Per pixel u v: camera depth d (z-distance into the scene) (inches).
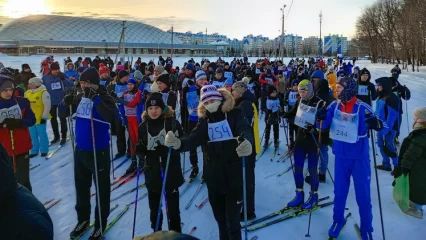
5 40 2721.5
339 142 144.5
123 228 158.9
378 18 2156.7
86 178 150.3
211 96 117.1
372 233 153.6
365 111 139.1
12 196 56.9
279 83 438.9
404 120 419.5
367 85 290.8
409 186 159.9
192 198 192.5
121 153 271.4
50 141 315.9
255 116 165.8
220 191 119.1
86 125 143.5
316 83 175.3
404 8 1526.8
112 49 2832.2
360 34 2588.6
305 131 173.9
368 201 142.9
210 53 3467.0
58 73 307.9
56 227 159.9
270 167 250.7
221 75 275.7
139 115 240.2
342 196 147.9
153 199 139.3
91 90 144.1
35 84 263.6
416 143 154.8
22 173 161.6
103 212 148.3
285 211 174.9
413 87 802.2
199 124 123.5
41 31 3046.3
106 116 141.7
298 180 179.8
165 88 222.2
